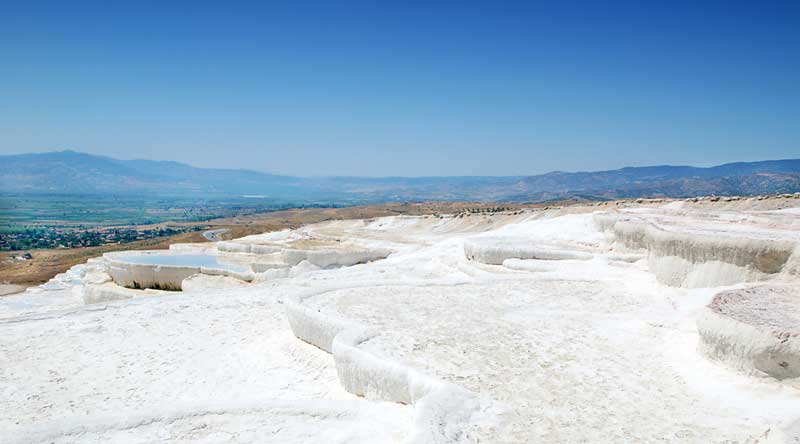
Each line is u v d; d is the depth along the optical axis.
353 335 10.85
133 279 29.42
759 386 8.00
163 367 12.37
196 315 16.41
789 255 12.24
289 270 27.48
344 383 10.20
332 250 32.16
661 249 15.20
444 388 8.15
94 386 11.43
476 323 12.13
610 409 7.77
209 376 11.75
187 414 8.75
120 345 13.86
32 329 15.20
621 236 21.80
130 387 11.35
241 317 16.12
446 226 58.38
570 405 7.89
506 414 7.54
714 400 7.94
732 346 8.64
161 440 8.01
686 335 10.78
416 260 27.59
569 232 28.11
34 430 8.22
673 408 7.80
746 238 12.95
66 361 12.84
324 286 15.77
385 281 16.62
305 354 12.30
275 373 11.61
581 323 12.13
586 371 9.25
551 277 17.05
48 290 32.59
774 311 9.26
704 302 12.15
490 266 22.39
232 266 31.05
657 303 13.77
